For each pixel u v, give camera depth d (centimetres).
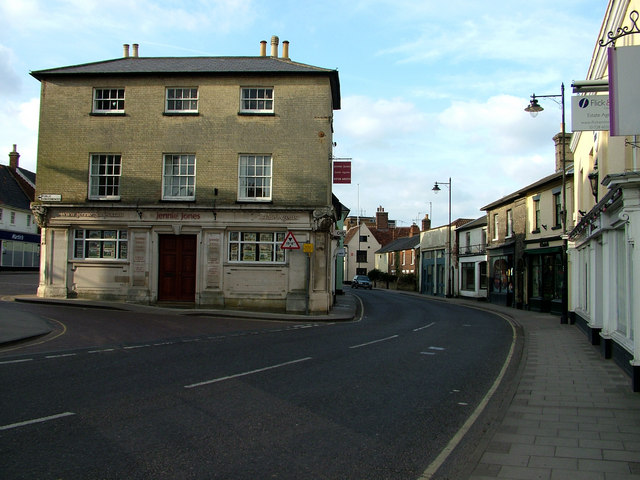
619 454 544
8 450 505
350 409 711
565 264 2162
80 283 2220
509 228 3306
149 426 598
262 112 2228
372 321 2139
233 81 2238
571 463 516
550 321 2253
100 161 2258
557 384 918
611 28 1129
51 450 509
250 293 2181
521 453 546
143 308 2044
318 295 2192
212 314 2028
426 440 590
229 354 1128
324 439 578
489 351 1343
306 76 2230
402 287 6200
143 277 2189
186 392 765
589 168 1727
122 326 1540
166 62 2445
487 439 594
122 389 769
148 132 2236
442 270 4847
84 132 2250
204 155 2220
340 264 4281
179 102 2273
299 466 494
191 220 2186
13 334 1233
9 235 4684
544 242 2738
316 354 1169
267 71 2212
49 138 2256
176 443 544
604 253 1216
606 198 1023
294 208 2162
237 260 2198
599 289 1448
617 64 760
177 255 2211
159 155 2227
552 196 2666
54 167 2247
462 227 4338
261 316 1997
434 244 5103
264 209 2170
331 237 2455
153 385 802
